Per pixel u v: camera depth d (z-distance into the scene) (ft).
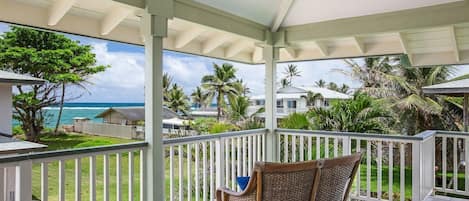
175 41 16.37
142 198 11.05
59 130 43.70
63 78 43.75
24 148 13.58
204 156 13.57
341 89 54.13
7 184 10.57
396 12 14.30
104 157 9.91
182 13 12.37
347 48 18.25
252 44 18.88
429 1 13.44
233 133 14.93
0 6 10.61
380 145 14.58
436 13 13.51
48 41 42.22
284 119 35.24
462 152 25.38
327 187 8.40
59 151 8.74
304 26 16.52
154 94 11.08
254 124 42.86
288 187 7.98
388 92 43.37
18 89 39.42
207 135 13.58
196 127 54.34
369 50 17.67
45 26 11.69
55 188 27.09
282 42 17.01
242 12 14.90
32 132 40.40
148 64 11.11
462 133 15.16
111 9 12.69
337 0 14.88
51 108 42.96
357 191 15.26
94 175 9.59
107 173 9.96
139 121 50.34
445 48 16.75
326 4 15.24
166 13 11.38
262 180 7.93
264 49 17.43
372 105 37.11
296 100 51.85
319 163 8.05
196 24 13.06
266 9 15.65
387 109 40.68
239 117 61.77
